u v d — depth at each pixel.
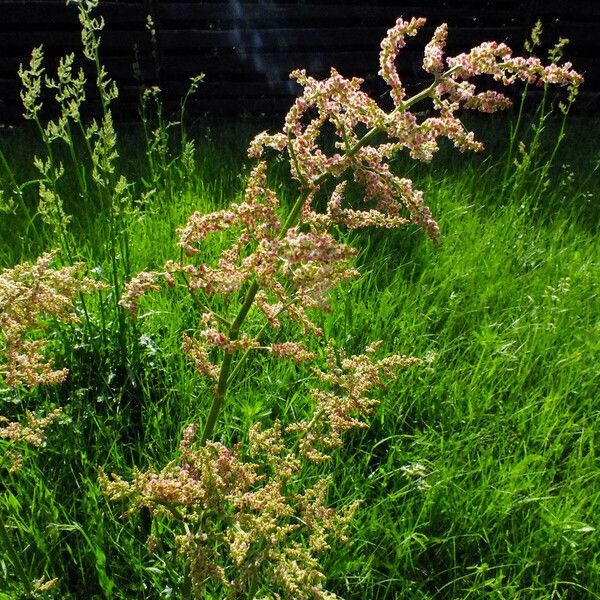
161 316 3.33
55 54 7.22
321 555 2.40
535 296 3.90
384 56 1.57
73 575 2.39
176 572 2.29
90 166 5.44
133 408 2.96
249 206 1.64
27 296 1.76
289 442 2.83
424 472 2.72
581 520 2.65
